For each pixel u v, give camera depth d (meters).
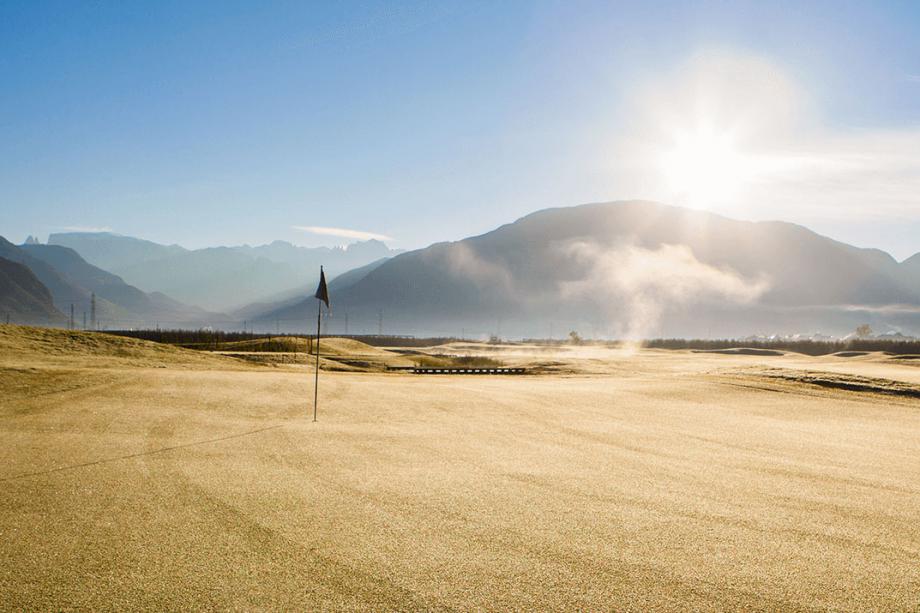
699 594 6.61
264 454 13.78
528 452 14.81
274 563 7.26
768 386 34.09
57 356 44.19
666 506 10.11
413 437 16.61
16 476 11.46
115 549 7.67
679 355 118.81
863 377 37.19
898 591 6.82
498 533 8.45
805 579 7.11
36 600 6.25
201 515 9.10
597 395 29.34
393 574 6.98
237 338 144.88
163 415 19.52
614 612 6.14
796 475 12.98
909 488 11.99
